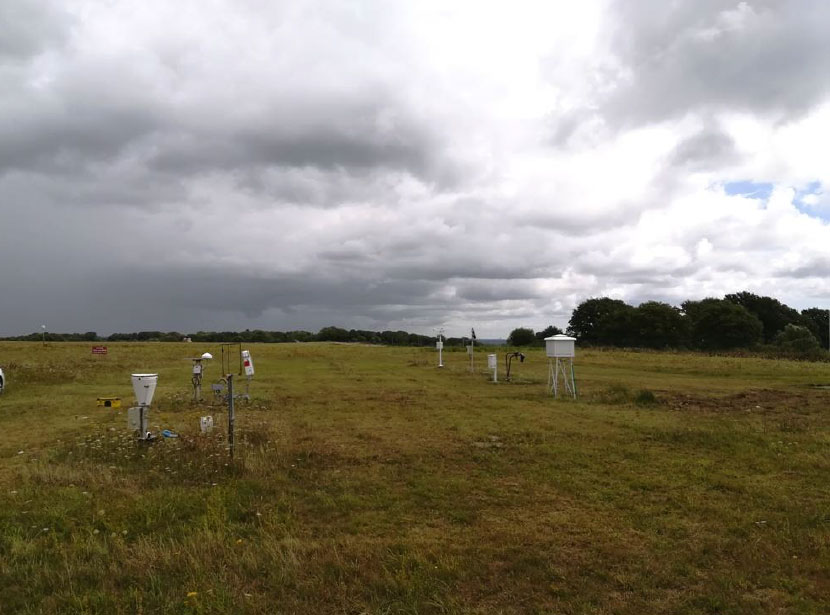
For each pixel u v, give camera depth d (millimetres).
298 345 70938
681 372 31797
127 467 8625
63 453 9508
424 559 5141
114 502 6777
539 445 10547
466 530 6051
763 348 71438
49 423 13008
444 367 33375
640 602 4398
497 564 5102
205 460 8812
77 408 15484
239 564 4969
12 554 5230
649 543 5664
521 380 25062
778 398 19031
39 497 6988
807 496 7332
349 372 29797
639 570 4980
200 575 4766
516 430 12117
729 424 12828
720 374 30297
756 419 13844
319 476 8258
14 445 10539
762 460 9281
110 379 24672
